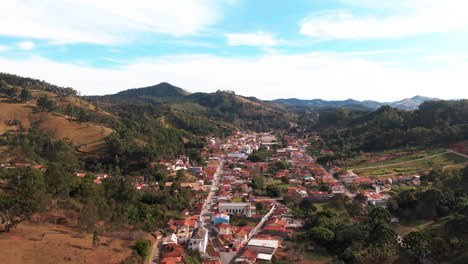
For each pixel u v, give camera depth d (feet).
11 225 241.55
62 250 225.76
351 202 458.91
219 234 359.87
